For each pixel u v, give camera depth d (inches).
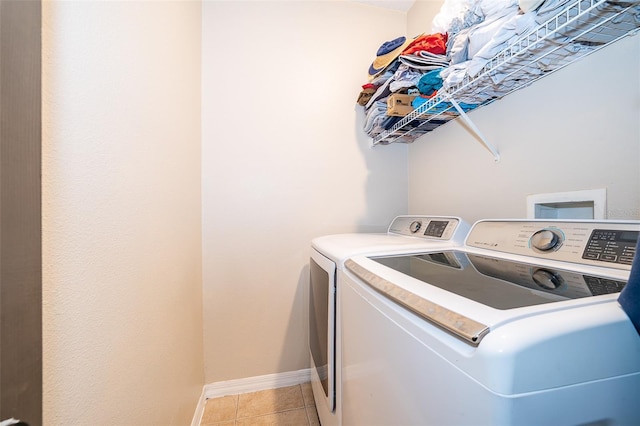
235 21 60.9
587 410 14.0
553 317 14.6
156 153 34.7
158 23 35.6
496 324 14.2
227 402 58.6
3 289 13.4
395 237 53.4
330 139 67.2
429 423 17.0
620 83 28.2
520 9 28.0
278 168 63.8
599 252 24.0
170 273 39.1
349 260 33.3
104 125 23.5
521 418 12.6
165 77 38.1
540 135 36.9
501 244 34.2
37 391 15.3
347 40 68.1
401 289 21.5
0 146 13.3
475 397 13.7
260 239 62.8
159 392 34.7
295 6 64.7
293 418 54.0
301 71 65.1
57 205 18.0
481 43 32.7
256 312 62.7
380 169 70.9
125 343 26.5
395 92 51.8
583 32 26.0
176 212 42.2
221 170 60.4
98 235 22.5
